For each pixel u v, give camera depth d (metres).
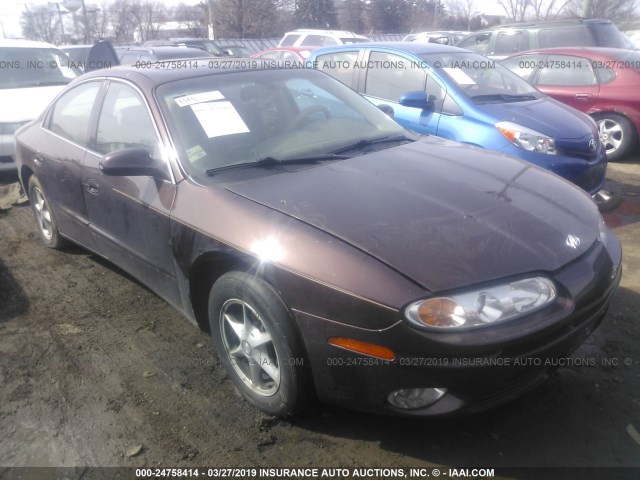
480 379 2.20
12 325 3.66
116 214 3.46
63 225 4.32
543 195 2.85
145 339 3.44
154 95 3.31
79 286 4.17
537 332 2.21
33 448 2.60
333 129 3.51
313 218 2.51
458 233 2.41
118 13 40.03
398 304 2.15
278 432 2.64
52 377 3.10
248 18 29.00
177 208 2.92
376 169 3.02
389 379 2.23
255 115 3.39
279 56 12.16
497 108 5.34
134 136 3.37
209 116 3.24
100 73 3.95
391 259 2.26
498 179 2.97
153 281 3.36
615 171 7.21
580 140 5.11
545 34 10.05
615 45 9.79
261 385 2.72
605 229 2.89
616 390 2.86
